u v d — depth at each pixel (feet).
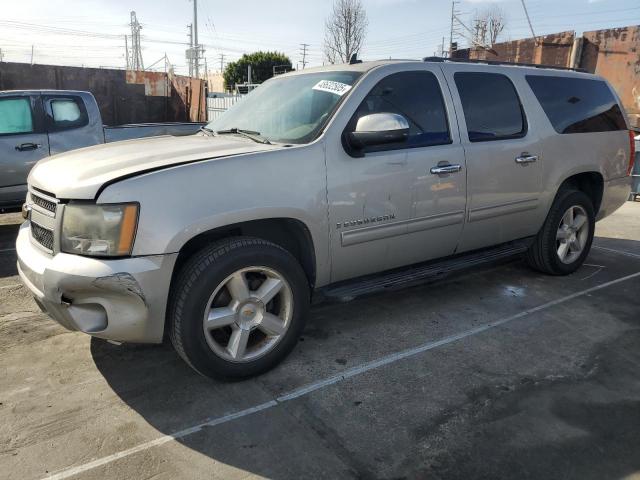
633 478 7.70
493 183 13.47
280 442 8.48
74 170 9.64
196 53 142.00
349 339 12.10
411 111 12.12
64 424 8.90
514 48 40.98
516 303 14.33
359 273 11.84
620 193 17.69
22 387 10.02
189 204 9.05
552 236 15.71
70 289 8.80
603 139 16.56
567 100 15.78
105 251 8.74
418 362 11.07
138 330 9.09
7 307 13.98
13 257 18.85
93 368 10.77
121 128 25.16
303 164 10.32
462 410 9.36
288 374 10.55
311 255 10.85
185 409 9.36
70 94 23.50
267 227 10.96
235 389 10.02
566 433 8.72
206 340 9.55
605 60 35.53
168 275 8.97
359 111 11.23
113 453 8.20
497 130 13.74
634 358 11.28
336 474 7.78
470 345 11.85
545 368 10.84
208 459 8.09
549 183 15.03
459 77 13.28
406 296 14.78
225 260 9.46
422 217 12.18
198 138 12.04
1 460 7.99
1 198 21.80
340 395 9.82
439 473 7.80
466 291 15.21
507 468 7.90
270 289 10.17
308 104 11.82
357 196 11.03
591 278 16.47
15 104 22.00
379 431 8.77
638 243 21.15
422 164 11.94
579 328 12.78
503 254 14.64
